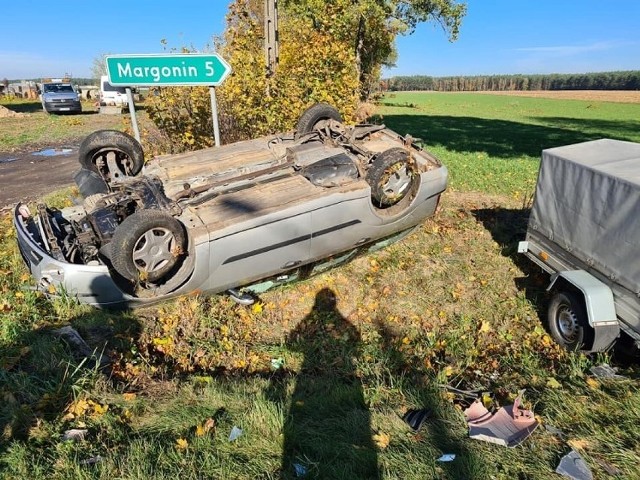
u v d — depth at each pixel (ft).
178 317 16.83
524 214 28.53
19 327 14.32
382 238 20.84
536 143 66.59
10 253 20.11
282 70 28.45
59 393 11.77
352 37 61.21
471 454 10.61
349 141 21.34
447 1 69.46
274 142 22.45
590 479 9.96
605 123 105.40
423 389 13.70
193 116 28.09
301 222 16.76
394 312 19.12
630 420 12.07
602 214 15.70
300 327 18.16
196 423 11.41
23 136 55.06
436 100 201.67
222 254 15.79
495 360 16.28
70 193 29.09
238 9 29.91
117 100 87.81
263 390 13.25
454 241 24.40
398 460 10.30
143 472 9.45
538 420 12.07
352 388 13.57
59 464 9.61
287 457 10.30
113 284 15.55
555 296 17.04
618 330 15.01
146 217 14.49
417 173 19.08
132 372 13.91
